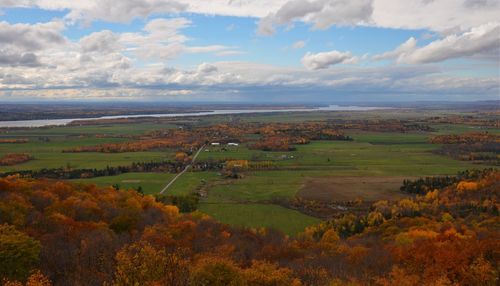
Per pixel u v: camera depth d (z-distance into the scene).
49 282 38.09
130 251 44.56
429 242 60.12
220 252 55.88
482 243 53.03
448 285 44.19
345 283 45.88
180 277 40.19
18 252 41.56
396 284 45.25
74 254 46.34
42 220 63.16
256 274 43.41
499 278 45.31
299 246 68.06
